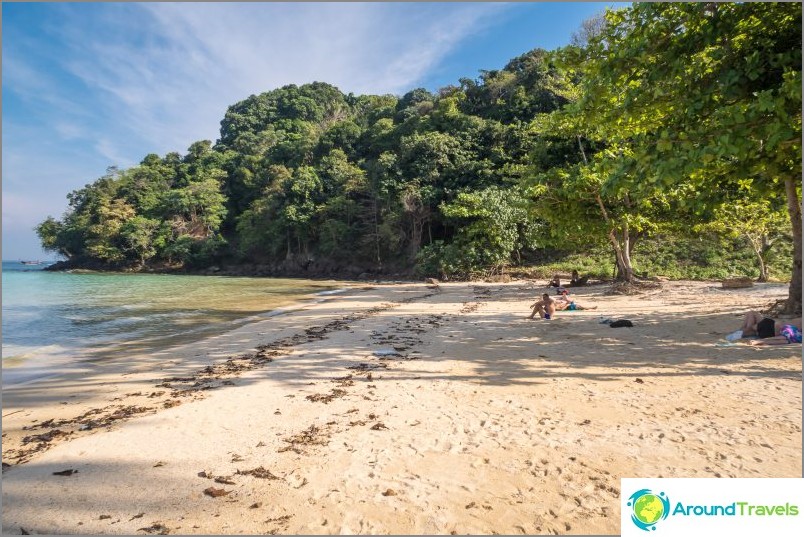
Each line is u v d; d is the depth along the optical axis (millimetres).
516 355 8742
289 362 8828
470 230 34688
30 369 9211
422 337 11148
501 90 61062
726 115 7059
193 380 7824
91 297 25656
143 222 67125
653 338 9664
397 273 46219
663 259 30969
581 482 3865
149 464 4465
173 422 5668
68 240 75500
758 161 7918
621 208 18812
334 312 17484
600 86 8547
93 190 79438
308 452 4645
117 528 3379
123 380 8125
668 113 9016
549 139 25219
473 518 3400
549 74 51750
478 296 22203
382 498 3709
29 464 4547
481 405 5930
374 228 49719
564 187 17766
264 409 6070
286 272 55906
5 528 3391
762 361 7383
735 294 15992
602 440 4688
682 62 7723
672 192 15023
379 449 4664
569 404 5836
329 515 3482
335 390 6805
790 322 9516
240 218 68562
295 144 74812
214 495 3814
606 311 14047
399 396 6434
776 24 7590
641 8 7969
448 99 57625
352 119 85500
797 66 7113
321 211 53969
